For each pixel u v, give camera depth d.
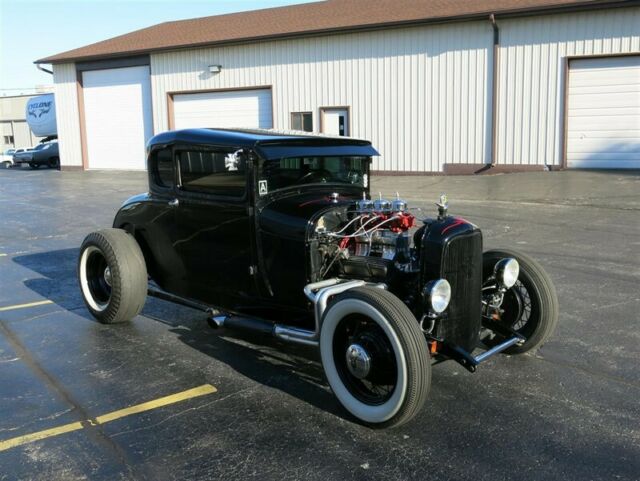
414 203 12.76
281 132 4.85
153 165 5.17
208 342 5.09
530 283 4.37
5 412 3.83
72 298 6.50
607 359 4.52
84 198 15.80
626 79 15.02
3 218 12.55
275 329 4.18
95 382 4.28
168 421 3.69
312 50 19.20
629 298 5.96
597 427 3.53
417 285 3.84
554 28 15.41
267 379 4.31
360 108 18.59
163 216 5.14
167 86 22.91
